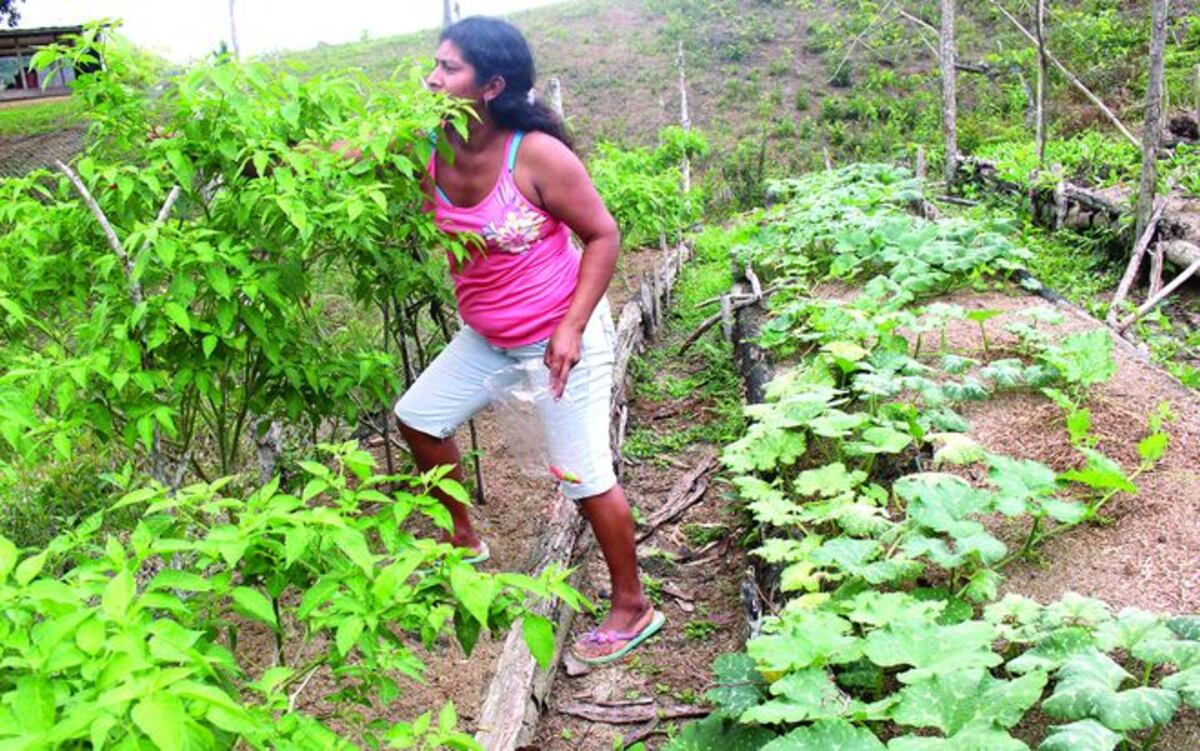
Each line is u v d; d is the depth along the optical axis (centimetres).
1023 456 374
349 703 308
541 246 321
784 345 547
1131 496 335
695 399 615
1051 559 309
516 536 426
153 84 306
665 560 429
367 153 312
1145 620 250
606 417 338
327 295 633
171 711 123
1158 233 796
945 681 234
